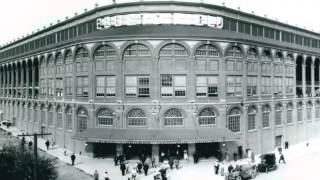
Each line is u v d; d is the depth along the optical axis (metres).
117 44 46.34
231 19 53.47
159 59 45.62
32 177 30.45
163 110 45.56
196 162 44.47
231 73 48.00
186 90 45.91
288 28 64.62
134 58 46.03
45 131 61.72
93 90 48.22
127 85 46.38
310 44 71.56
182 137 43.28
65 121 54.22
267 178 37.38
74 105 51.25
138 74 45.94
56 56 56.69
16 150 32.44
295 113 61.16
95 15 53.03
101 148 48.84
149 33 45.50
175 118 45.91
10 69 83.50
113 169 42.12
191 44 45.66
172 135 43.81
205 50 46.56
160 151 45.88
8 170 30.16
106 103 47.16
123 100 46.28
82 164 44.62
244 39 49.09
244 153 49.12
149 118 45.66
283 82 58.25
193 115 45.69
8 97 83.69
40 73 63.38
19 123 76.38
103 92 47.75
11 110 81.88
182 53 45.91
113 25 50.66
